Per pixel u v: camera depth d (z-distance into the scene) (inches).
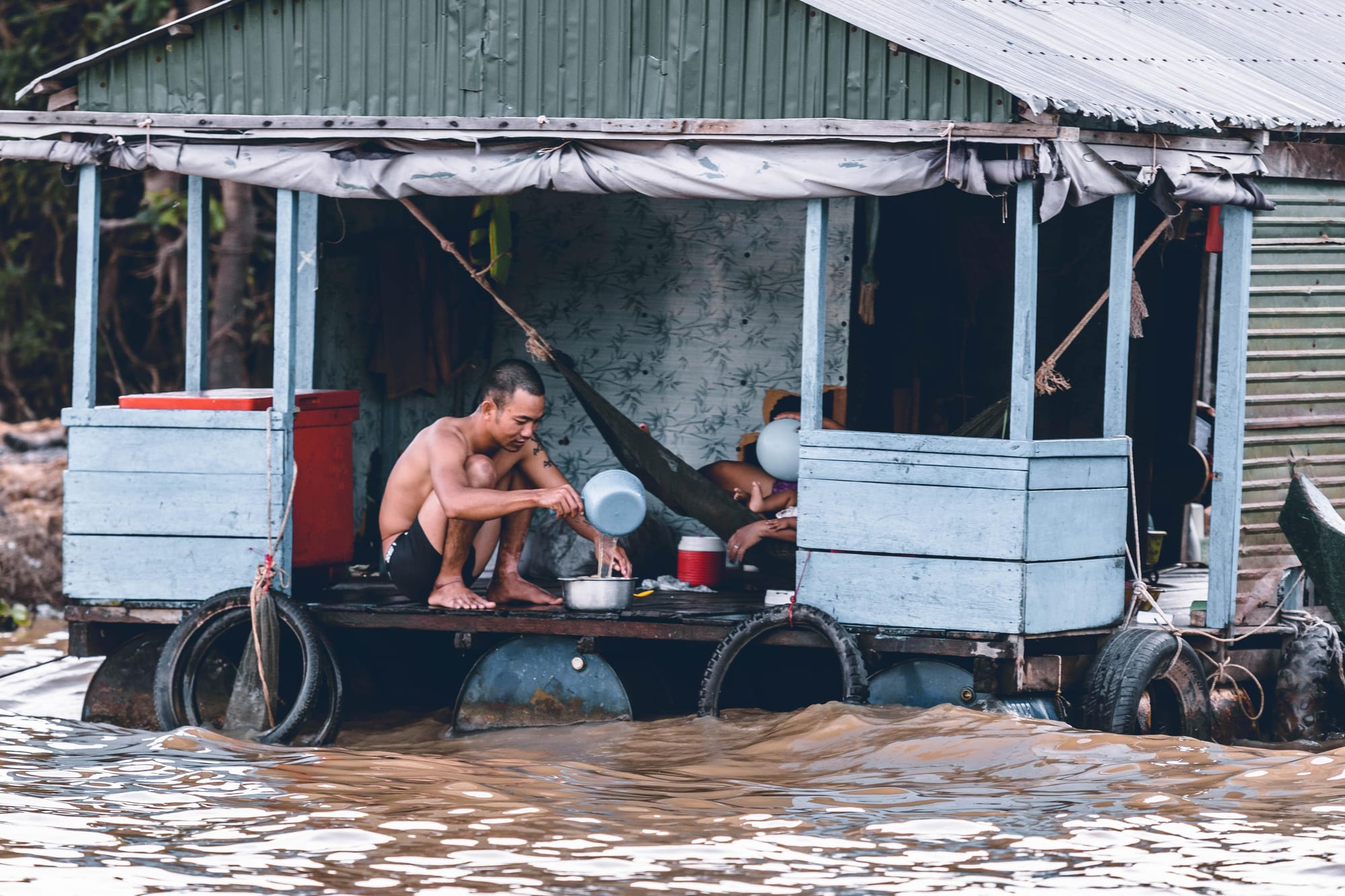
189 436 1236.5
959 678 1145.4
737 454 1485.0
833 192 1151.6
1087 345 1531.7
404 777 1037.8
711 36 1192.2
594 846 876.0
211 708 1226.6
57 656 1592.0
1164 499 1627.7
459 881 815.1
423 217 1293.1
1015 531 1114.1
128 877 820.0
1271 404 1290.6
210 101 1275.8
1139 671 1129.4
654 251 1498.5
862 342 1450.5
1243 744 1250.6
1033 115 1102.4
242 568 1232.8
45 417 2637.8
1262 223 1275.8
